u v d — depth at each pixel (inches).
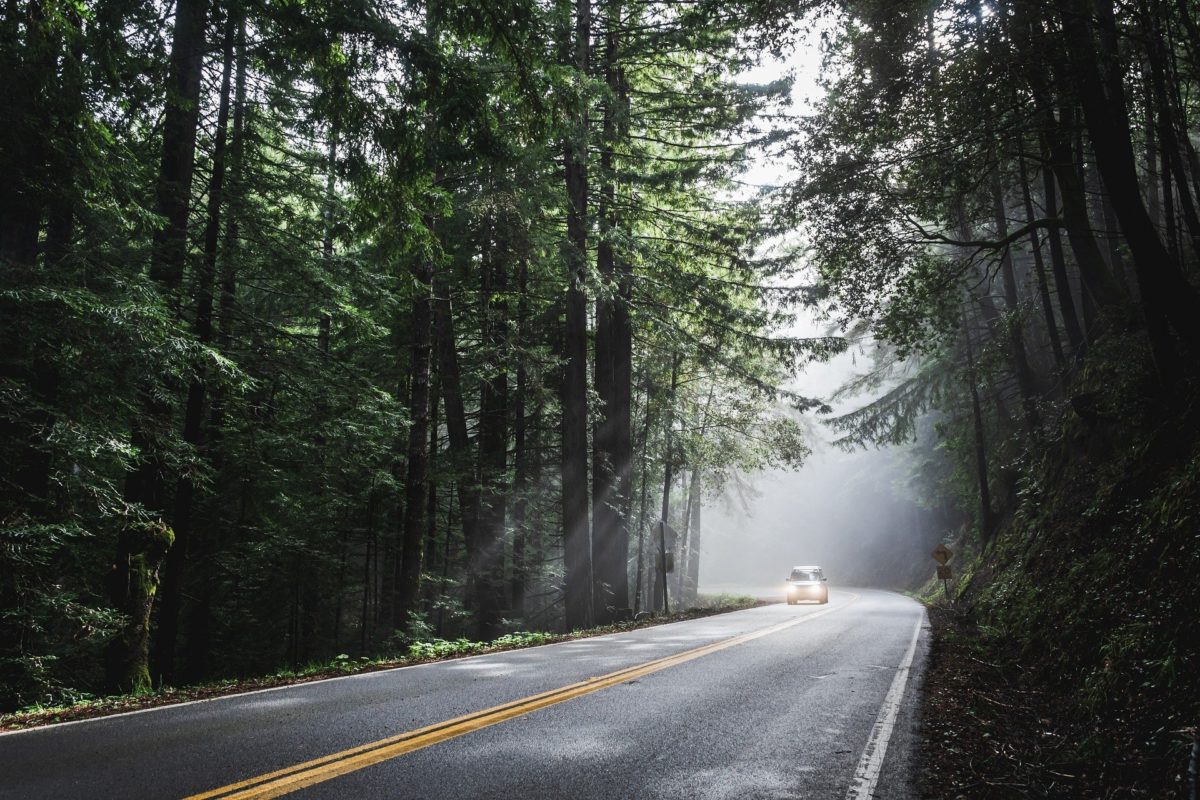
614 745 216.8
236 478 614.9
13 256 352.8
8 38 310.8
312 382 579.8
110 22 342.0
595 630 677.3
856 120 490.9
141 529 428.1
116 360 350.3
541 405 835.4
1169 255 396.5
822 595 1105.4
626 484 850.8
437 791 171.2
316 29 300.8
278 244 525.7
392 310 621.3
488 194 626.8
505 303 834.8
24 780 176.1
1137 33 378.3
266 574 689.0
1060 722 266.4
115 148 363.6
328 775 181.6
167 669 507.2
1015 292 869.8
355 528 797.2
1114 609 309.6
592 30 768.3
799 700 290.2
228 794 165.9
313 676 369.7
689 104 759.7
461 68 315.0
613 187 810.8
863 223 536.4
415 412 582.6
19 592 356.5
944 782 189.6
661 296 829.2
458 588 895.1
